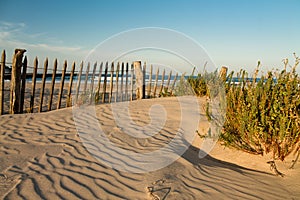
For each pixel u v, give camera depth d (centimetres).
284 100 386
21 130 551
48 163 371
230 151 465
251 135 417
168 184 320
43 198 275
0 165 354
